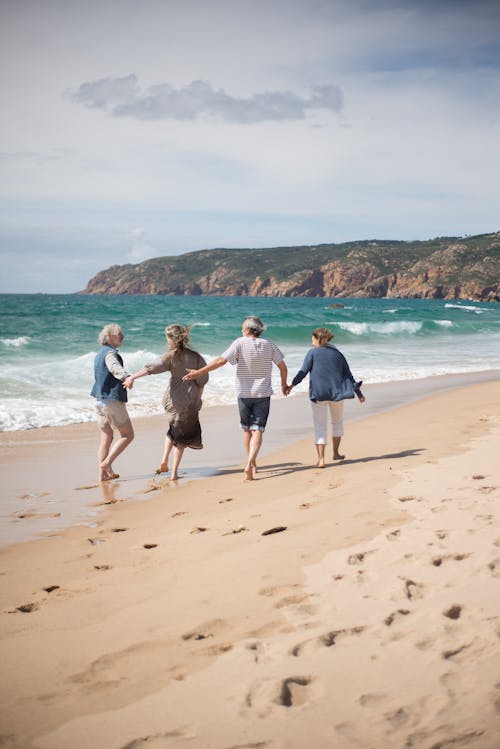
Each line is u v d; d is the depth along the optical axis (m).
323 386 7.07
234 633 3.02
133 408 12.22
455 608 3.13
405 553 3.90
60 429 10.30
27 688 2.62
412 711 2.31
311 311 66.38
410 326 40.50
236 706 2.41
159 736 2.24
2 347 24.22
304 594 3.42
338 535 4.39
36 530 5.23
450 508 4.84
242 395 6.94
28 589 3.86
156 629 3.12
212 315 50.59
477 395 13.74
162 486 6.78
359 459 7.42
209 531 4.87
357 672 2.61
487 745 2.10
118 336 7.13
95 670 2.75
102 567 4.21
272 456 8.20
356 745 2.14
